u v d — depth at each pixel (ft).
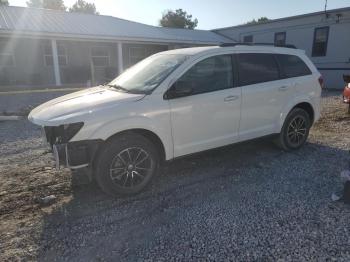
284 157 16.48
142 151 12.17
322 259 8.30
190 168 15.06
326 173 14.23
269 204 11.37
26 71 57.36
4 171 14.78
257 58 15.37
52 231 9.86
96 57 64.44
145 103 12.00
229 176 14.06
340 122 25.03
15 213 10.98
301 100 16.90
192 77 13.14
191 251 8.75
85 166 11.22
